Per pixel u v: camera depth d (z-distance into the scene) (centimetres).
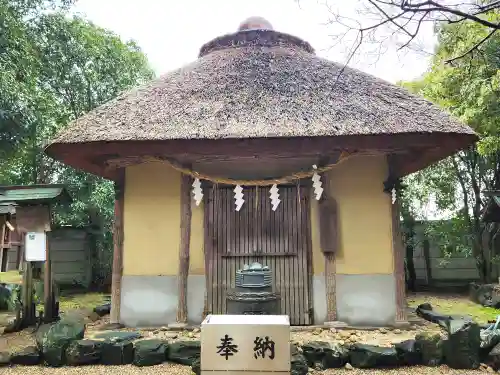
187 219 603
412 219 1048
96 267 1077
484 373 413
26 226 630
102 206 1001
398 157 598
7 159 802
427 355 437
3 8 701
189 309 593
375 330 562
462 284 1042
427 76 922
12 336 577
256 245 604
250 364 317
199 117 541
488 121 749
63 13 1011
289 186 611
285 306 589
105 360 453
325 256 590
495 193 760
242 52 726
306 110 547
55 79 1026
